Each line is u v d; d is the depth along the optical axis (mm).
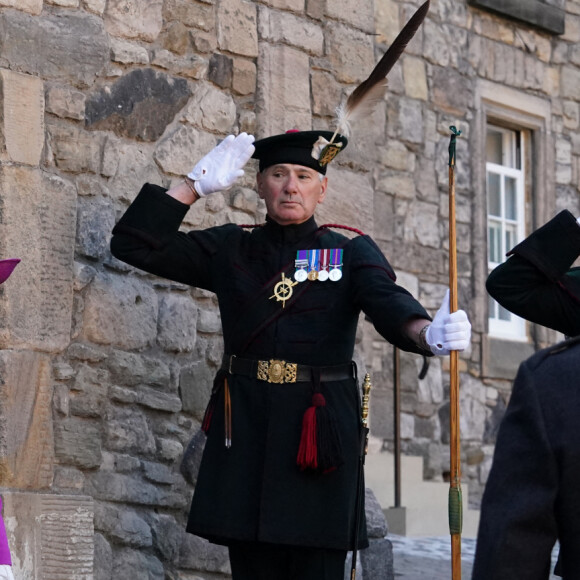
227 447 7066
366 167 9914
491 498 4727
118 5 8516
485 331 17500
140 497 8234
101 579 7906
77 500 7719
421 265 16969
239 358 7219
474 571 4691
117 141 8430
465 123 17656
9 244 7652
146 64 8648
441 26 17484
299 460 6887
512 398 4891
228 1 9203
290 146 7352
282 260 7320
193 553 8492
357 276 7199
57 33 8133
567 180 19047
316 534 6891
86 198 8195
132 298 8359
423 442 16531
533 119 18641
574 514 4629
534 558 4594
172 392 8578
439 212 17250
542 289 6484
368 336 15992
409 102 16984
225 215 9094
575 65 19234
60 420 7863
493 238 18547
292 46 9570
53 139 8062
